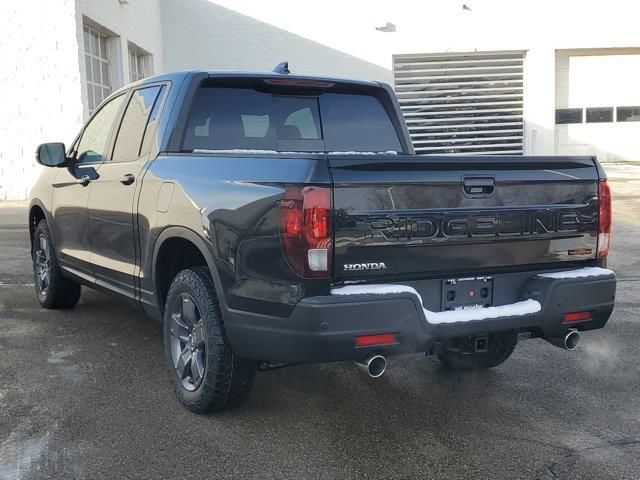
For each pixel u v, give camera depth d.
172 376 4.21
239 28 20.12
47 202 5.99
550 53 20.94
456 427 3.95
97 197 5.03
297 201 3.30
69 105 13.52
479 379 4.77
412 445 3.70
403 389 4.54
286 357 3.42
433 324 3.46
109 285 5.03
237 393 3.89
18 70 13.45
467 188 3.64
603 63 22.95
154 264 4.29
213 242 3.69
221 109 4.55
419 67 20.84
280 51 20.30
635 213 12.92
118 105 5.29
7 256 8.68
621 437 3.83
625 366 5.06
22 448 3.58
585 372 4.93
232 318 3.60
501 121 21.27
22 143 13.66
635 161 23.36
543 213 3.87
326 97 4.98
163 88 4.66
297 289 3.30
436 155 3.61
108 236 4.92
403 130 5.24
